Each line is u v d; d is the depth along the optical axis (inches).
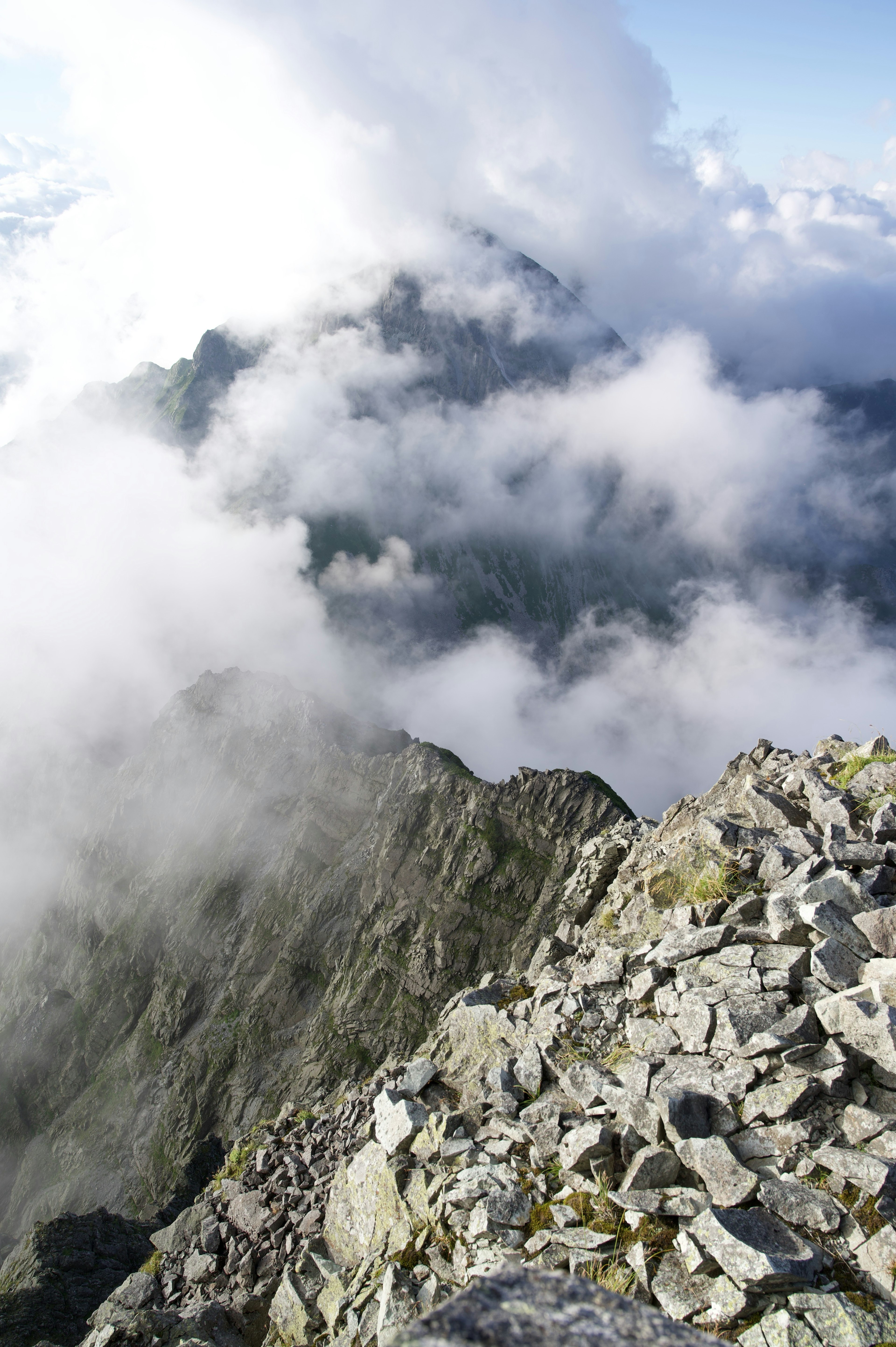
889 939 486.9
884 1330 316.5
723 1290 349.4
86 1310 1289.4
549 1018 617.6
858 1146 401.7
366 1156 623.5
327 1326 556.7
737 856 643.5
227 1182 944.3
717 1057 474.9
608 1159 452.8
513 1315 128.4
